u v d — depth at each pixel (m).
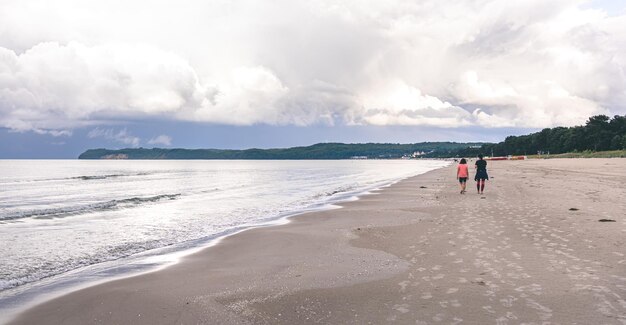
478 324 6.21
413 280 8.55
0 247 14.55
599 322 6.14
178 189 44.88
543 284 7.89
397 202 24.88
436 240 12.50
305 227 16.80
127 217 22.39
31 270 11.37
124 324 6.96
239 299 7.93
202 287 8.84
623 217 15.23
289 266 10.44
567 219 15.12
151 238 16.14
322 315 6.92
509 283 8.02
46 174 90.75
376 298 7.61
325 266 10.23
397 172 89.69
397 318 6.59
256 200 31.34
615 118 146.12
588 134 147.25
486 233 13.09
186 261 11.60
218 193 38.72
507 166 82.44
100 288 9.09
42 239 16.06
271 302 7.68
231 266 10.77
